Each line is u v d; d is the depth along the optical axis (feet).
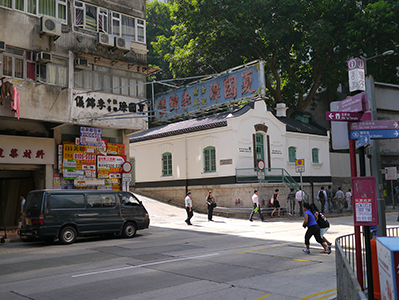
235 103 59.36
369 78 28.94
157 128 109.91
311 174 100.07
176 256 35.68
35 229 44.21
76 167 62.23
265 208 77.71
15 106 50.14
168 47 123.24
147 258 34.83
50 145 59.98
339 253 19.51
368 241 16.99
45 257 36.60
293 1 97.30
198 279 26.61
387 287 11.43
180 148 94.02
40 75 54.54
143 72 67.92
